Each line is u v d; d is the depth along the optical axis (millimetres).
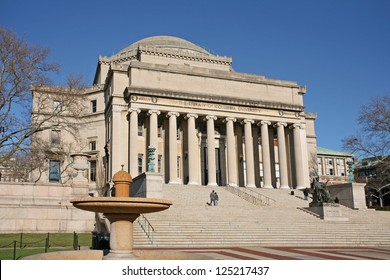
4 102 43812
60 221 35781
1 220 34250
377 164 66000
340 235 33812
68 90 50062
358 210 47000
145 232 30250
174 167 58750
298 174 65938
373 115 60188
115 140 58969
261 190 58438
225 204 47406
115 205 14469
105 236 23453
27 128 45250
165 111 60344
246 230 33125
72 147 65812
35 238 30953
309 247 29156
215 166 62438
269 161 64562
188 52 74750
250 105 64812
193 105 61781
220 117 63688
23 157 52250
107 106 65250
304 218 39188
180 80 63000
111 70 61906
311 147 79688
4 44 43906
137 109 58719
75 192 37719
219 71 66000
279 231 33594
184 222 33656
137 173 56906
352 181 51094
